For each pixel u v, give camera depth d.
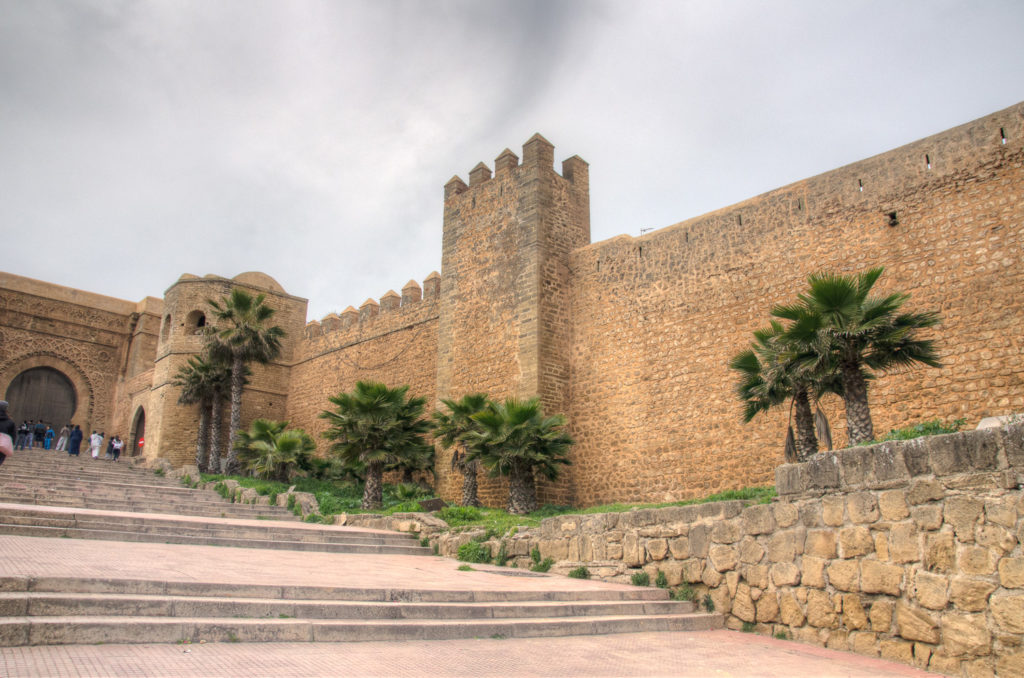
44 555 7.71
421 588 7.95
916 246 15.81
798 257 17.81
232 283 36.47
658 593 9.63
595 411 21.27
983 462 6.91
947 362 14.84
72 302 42.38
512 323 22.55
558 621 7.46
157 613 5.61
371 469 20.03
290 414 36.72
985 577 6.67
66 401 41.69
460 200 25.59
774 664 6.78
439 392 24.42
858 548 7.77
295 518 18.09
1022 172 14.53
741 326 18.53
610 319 21.56
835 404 16.48
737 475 17.77
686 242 20.23
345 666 5.08
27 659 4.38
